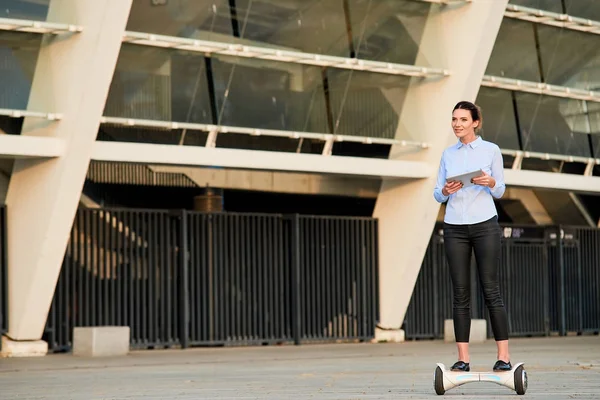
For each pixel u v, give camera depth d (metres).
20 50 22.75
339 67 27.30
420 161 29.02
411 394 11.72
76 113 22.61
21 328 24.31
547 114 32.09
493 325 11.61
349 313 29.75
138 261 26.08
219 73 25.53
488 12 27.58
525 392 11.62
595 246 36.47
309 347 27.39
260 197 30.78
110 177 27.64
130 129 24.39
